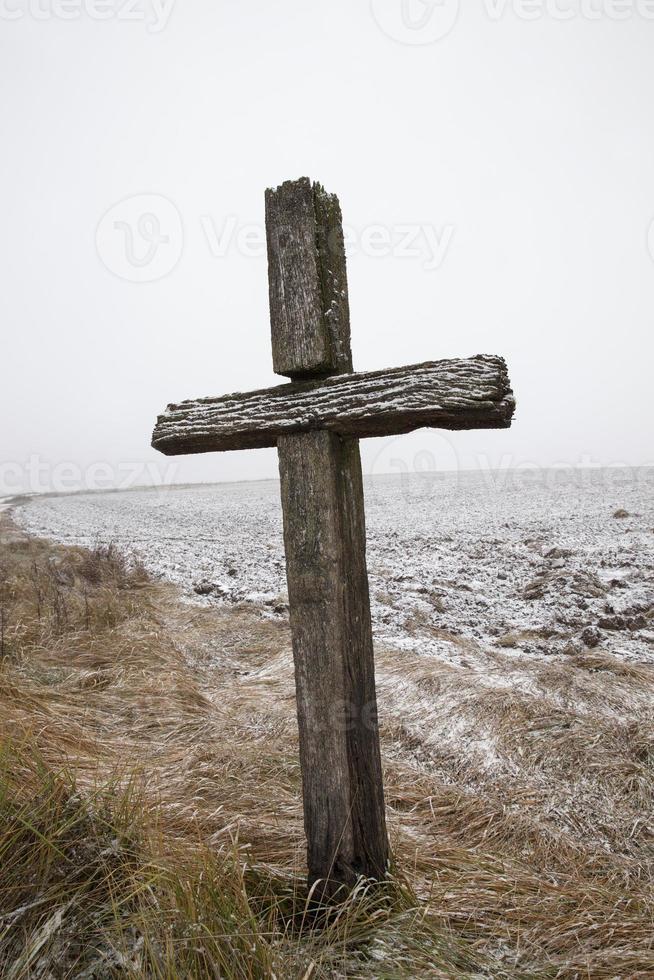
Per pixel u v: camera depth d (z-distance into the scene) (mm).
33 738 2807
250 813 2734
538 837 2762
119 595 7973
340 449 1943
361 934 1840
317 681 1930
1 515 27125
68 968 1615
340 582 1897
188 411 2129
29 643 5238
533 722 3930
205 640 6340
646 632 6395
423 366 1731
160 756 3320
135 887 1799
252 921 1653
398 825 2828
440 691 4547
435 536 13641
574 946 1987
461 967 1798
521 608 7598
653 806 3055
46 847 1912
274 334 1938
